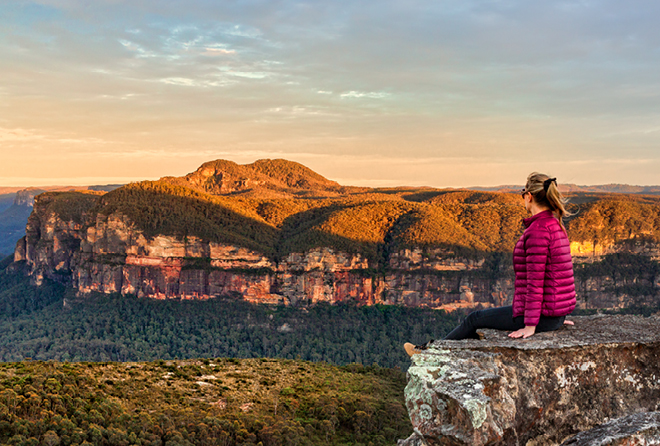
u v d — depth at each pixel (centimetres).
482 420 443
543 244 609
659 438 482
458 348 558
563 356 561
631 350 583
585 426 554
